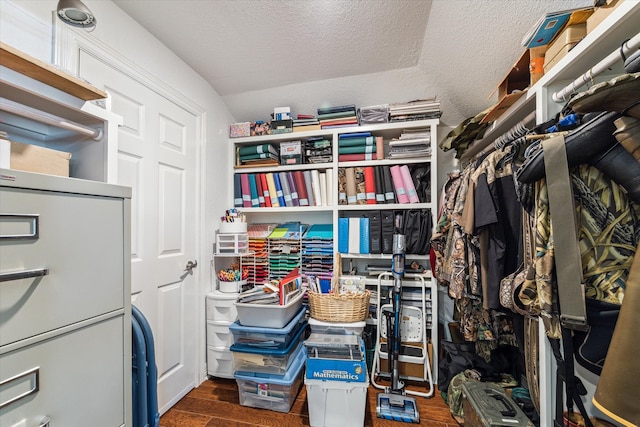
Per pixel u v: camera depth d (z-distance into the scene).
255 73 1.97
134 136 1.47
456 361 1.73
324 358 1.53
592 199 0.69
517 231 1.13
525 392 1.47
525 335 1.25
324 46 1.71
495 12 1.27
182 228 1.81
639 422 0.49
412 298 2.02
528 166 0.78
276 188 2.29
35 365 0.62
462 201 1.34
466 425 1.42
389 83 2.04
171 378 1.68
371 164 2.11
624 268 0.66
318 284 1.99
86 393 0.72
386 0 1.39
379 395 1.69
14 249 0.58
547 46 1.05
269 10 1.43
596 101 0.59
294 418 1.57
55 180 0.66
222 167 2.24
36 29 1.05
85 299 0.73
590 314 0.69
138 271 1.48
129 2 1.36
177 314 1.75
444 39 1.57
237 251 2.04
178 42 1.66
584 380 0.99
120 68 1.39
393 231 1.99
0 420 0.55
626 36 0.75
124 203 0.86
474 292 1.24
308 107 2.30
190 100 1.88
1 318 0.56
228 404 1.70
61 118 0.90
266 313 1.71
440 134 2.26
